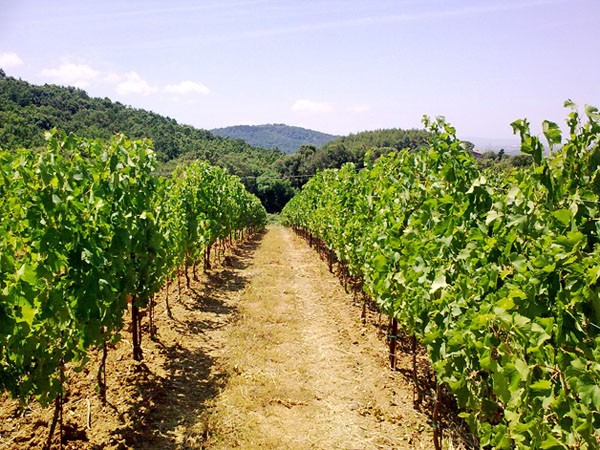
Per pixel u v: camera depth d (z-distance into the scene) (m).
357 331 8.32
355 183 10.87
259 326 8.51
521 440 2.51
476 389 3.41
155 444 4.48
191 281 11.93
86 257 4.05
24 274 3.49
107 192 5.00
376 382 6.14
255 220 29.75
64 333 4.04
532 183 2.96
